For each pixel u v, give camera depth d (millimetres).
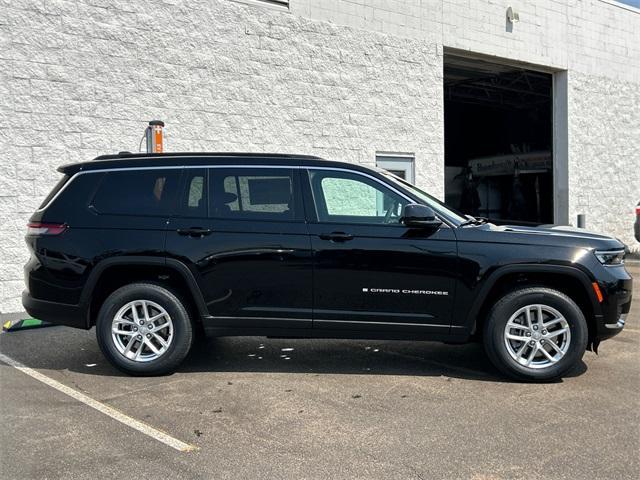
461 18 12812
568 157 15328
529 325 5273
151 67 9117
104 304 5469
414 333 5367
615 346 6633
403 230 5363
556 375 5238
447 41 12570
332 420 4406
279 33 10289
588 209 15852
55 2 8375
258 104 10117
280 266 5387
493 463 3691
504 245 5281
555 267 5207
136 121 9031
